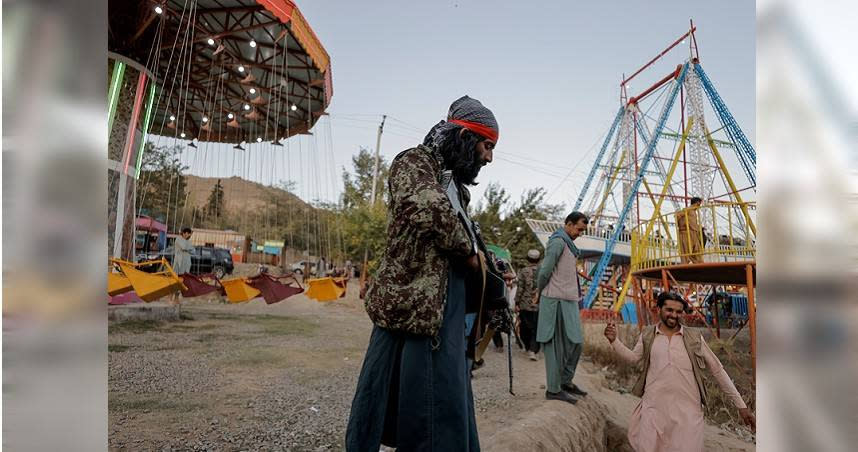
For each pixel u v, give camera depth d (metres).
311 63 14.12
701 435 3.44
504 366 6.14
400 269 1.45
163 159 22.27
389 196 1.55
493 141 1.63
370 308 1.46
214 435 2.71
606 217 24.52
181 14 11.44
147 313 7.54
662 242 8.37
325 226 25.28
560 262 4.21
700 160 20.58
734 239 7.34
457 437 1.35
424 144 1.61
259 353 5.48
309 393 3.78
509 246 18.28
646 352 3.71
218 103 17.55
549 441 2.99
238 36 13.22
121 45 10.20
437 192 1.38
